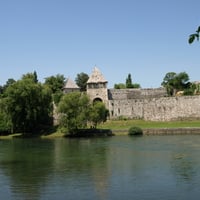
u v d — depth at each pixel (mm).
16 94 134500
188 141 99125
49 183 52594
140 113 158000
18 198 45719
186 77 190125
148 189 48375
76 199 44750
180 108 153000
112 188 49156
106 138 117500
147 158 71562
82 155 78188
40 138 128000
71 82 180250
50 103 148750
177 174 56312
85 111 130125
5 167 65625
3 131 144000
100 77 162875
